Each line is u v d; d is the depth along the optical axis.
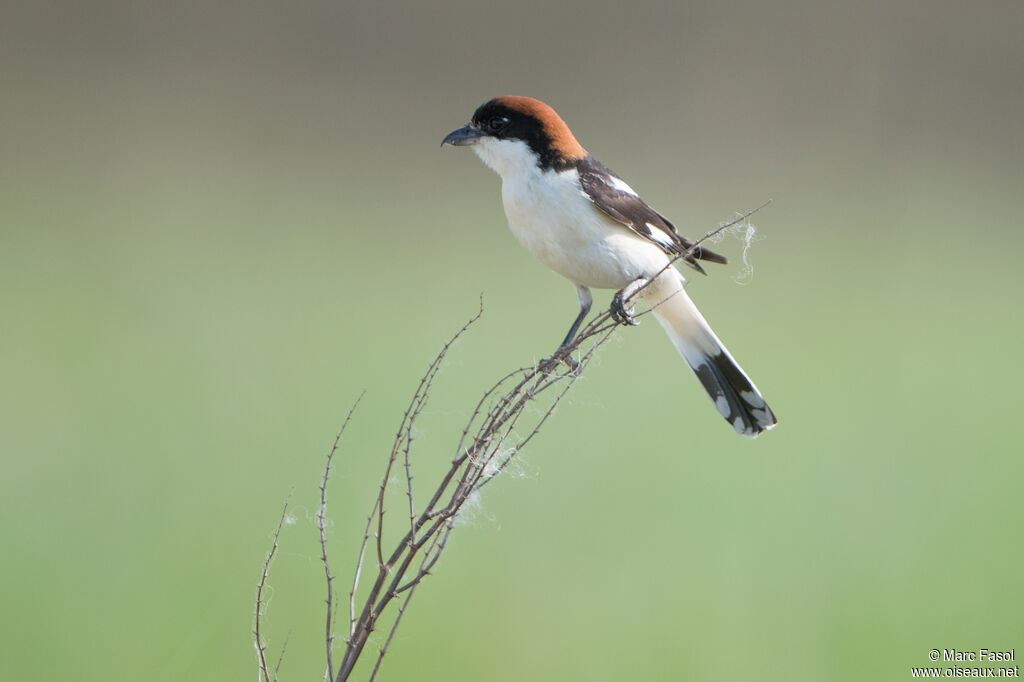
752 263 15.62
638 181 18.83
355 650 4.02
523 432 7.29
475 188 19.36
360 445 9.27
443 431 9.49
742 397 6.61
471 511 4.13
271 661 7.14
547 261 6.39
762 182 19.27
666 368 12.02
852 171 19.95
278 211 17.42
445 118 21.78
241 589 7.68
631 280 6.24
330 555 7.84
